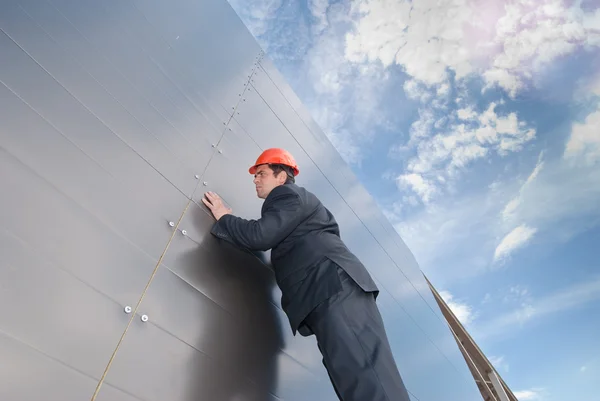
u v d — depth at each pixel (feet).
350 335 6.56
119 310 5.32
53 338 4.40
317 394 8.15
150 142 8.07
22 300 4.36
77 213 5.60
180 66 11.08
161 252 6.62
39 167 5.49
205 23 13.98
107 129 7.13
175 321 6.07
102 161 6.60
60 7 7.88
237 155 11.12
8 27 6.48
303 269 7.46
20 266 4.54
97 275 5.33
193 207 8.16
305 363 8.42
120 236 6.05
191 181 8.61
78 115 6.70
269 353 7.62
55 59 7.00
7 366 3.87
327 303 6.90
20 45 6.49
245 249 8.29
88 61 7.77
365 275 7.45
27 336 4.18
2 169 5.03
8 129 5.43
